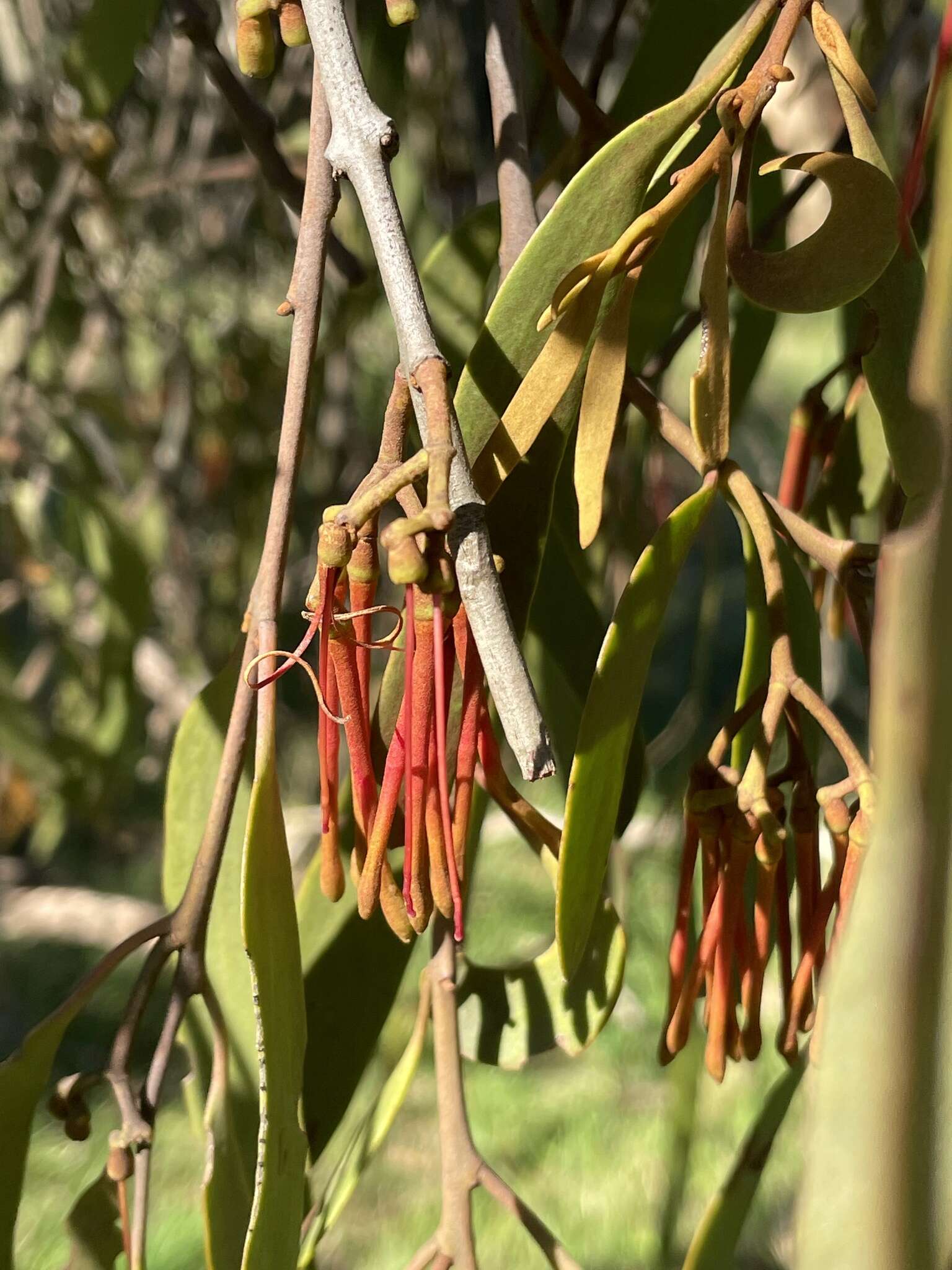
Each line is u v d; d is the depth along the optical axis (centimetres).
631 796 20
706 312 15
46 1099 67
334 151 14
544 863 18
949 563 9
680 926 16
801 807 16
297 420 16
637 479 29
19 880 86
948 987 10
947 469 9
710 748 17
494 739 16
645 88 21
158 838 88
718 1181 57
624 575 29
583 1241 54
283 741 81
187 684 61
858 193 14
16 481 51
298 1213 16
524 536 16
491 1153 61
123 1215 17
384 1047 36
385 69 29
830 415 21
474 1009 19
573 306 15
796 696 16
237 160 47
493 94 18
